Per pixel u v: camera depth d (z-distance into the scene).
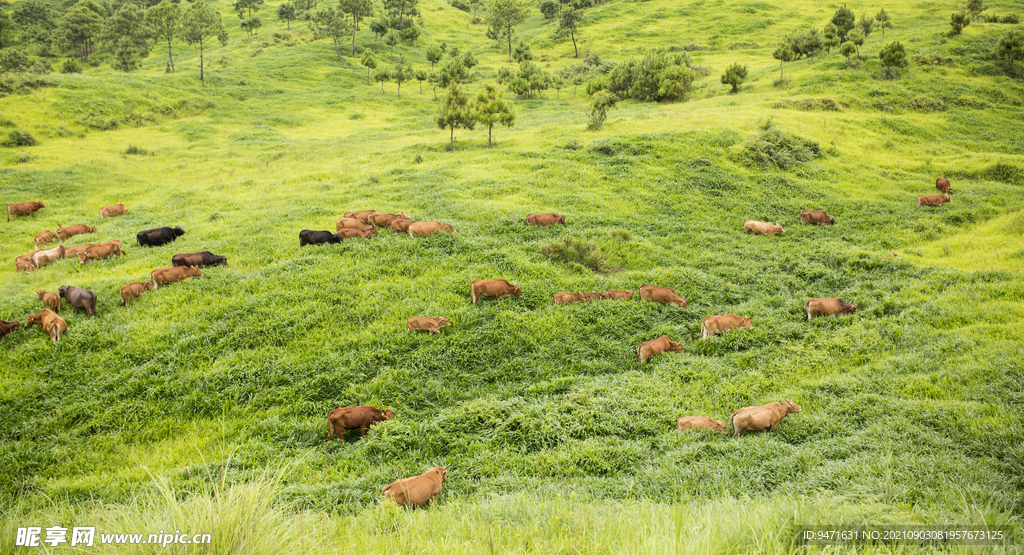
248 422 9.09
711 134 28.12
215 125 41.16
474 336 11.52
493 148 29.50
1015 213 19.36
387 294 12.92
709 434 8.40
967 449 7.05
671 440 8.31
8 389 9.41
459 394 10.11
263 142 36.25
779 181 24.06
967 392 8.64
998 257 15.55
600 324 12.34
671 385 10.20
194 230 17.77
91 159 30.09
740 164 25.56
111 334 10.99
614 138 28.22
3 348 10.60
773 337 12.07
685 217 20.33
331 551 4.26
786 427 8.51
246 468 7.84
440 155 28.80
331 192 22.06
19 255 16.52
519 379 10.67
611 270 15.69
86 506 6.70
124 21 81.38
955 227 19.22
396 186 22.55
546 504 5.86
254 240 16.20
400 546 4.52
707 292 14.32
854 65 44.69
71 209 21.92
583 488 6.98
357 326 11.77
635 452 8.07
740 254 17.30
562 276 14.60
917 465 6.62
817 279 15.34
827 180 24.81
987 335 10.59
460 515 5.88
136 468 7.87
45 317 11.09
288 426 8.95
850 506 5.27
